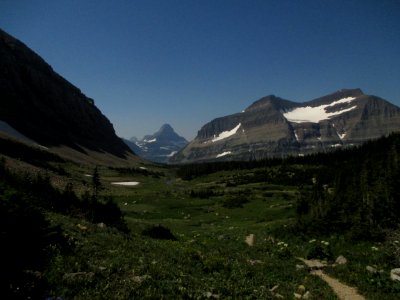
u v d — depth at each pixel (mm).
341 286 21625
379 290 20078
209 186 162500
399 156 52562
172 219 74688
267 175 172250
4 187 16344
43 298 11266
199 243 36219
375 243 29969
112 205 38594
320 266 26922
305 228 38906
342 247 31016
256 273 22719
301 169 173625
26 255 14117
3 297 10641
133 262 17438
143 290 13492
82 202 37625
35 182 38438
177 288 14516
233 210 86625
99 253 18000
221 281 18500
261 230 48125
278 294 18594
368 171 48500
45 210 29125
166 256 21859
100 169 199000
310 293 19094
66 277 13039
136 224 46844
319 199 45312
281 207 78875
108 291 12688
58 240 17375
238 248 35656
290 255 31641
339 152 186375
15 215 14781
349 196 41594
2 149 118062
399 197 34938
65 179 106562
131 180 178000
